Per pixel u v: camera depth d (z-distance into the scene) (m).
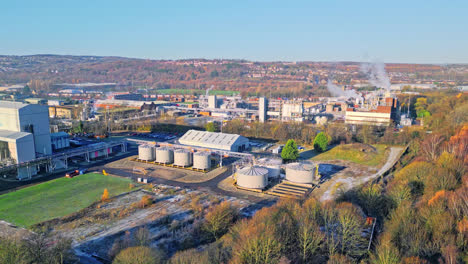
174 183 154.62
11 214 119.19
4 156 163.38
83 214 120.31
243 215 120.50
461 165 135.50
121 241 99.81
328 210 101.94
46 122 181.25
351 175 166.75
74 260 89.62
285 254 83.75
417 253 82.50
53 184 150.62
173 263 79.69
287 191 146.00
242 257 79.75
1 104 175.38
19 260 78.19
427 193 119.25
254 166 161.38
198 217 117.88
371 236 98.12
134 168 173.12
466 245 83.12
